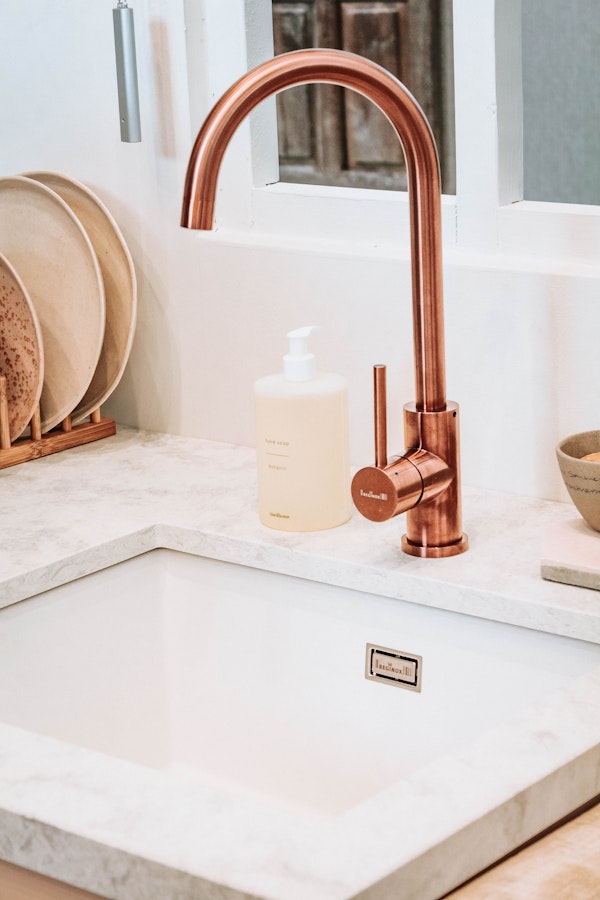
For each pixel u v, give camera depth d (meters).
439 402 1.03
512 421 1.18
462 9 1.13
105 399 1.39
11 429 1.35
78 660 1.14
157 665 1.21
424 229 1.00
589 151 2.92
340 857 0.67
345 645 1.09
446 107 2.65
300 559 1.08
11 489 1.27
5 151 1.49
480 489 1.22
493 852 0.73
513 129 1.17
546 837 0.77
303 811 1.14
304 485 1.11
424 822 0.70
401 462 1.01
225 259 1.33
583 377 1.13
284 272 1.29
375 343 1.25
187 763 1.22
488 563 1.04
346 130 2.74
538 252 1.16
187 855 0.68
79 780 0.76
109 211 1.41
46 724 1.12
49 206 1.32
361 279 1.24
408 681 1.06
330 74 0.92
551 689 0.99
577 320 1.12
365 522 1.15
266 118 1.33
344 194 1.27
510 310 1.15
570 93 2.89
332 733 1.12
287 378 1.11
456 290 1.17
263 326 1.32
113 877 0.70
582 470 1.00
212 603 1.17
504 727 0.81
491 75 1.13
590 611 0.94
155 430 1.45
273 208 1.31
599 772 0.80
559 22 2.85
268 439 1.11
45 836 0.72
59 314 1.35
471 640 1.02
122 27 1.27
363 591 1.06
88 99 1.39
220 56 1.30
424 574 1.02
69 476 1.30
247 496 1.23
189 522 1.16
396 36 2.62
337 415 1.11
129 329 1.34
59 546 1.11
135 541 1.15
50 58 1.41
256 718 1.17
